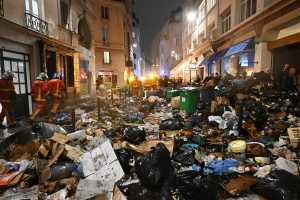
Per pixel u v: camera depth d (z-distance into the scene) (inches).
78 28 890.7
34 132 247.0
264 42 534.0
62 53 632.4
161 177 126.9
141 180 131.9
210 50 978.7
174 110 429.1
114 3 1487.5
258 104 292.4
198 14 1298.0
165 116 376.5
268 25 504.1
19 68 421.4
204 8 1151.6
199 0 1254.9
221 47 873.5
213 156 187.8
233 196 130.9
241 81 413.1
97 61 1462.8
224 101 356.5
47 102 390.0
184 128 286.2
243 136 245.4
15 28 387.2
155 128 294.5
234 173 154.4
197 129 281.4
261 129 258.8
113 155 160.1
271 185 128.0
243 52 627.8
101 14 1459.2
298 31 438.0
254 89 399.5
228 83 463.8
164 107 477.1
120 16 1533.0
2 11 353.4
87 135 258.7
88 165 160.4
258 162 174.1
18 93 414.3
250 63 606.5
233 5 725.9
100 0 1428.4
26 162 181.2
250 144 200.7
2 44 363.6
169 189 126.5
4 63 373.7
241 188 134.0
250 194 132.6
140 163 133.8
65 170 163.5
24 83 436.5
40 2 522.6
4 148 219.1
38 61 484.1
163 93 660.7
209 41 934.4
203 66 1145.4
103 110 452.1
